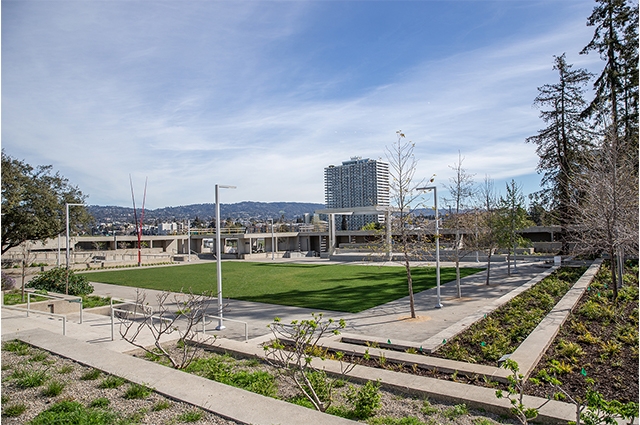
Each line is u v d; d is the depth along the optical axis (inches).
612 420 159.3
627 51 820.0
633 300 451.2
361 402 205.0
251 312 549.0
